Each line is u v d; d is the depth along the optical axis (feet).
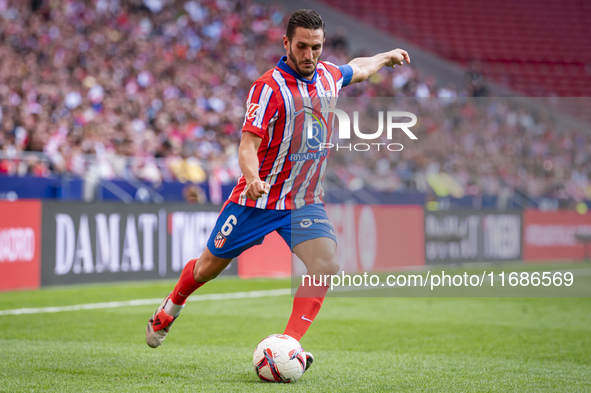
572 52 311.88
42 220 102.12
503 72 293.84
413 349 56.03
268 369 41.29
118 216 110.63
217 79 211.20
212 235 44.47
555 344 59.11
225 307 83.25
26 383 40.86
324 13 270.87
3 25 184.03
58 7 198.90
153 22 219.20
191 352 53.26
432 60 274.98
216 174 149.89
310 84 42.83
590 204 177.88
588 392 40.11
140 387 39.83
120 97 178.60
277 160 42.65
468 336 63.26
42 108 161.48
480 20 311.47
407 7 305.73
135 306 82.43
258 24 246.47
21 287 99.76
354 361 50.11
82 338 59.98
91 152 147.54
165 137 164.86
